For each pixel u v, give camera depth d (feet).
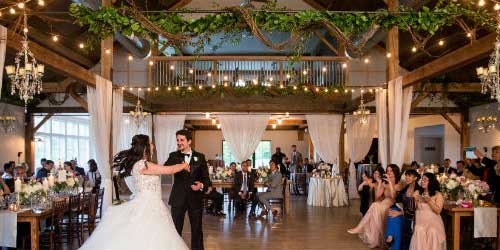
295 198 42.93
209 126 65.36
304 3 44.55
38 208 19.01
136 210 12.96
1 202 19.53
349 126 43.01
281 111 42.32
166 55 44.73
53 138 45.27
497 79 17.79
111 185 26.25
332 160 42.86
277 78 43.75
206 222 27.99
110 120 26.78
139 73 43.47
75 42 35.73
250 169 31.94
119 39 35.14
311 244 21.70
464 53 19.06
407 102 26.05
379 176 22.45
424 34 32.14
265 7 15.29
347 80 42.34
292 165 50.08
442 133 53.93
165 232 12.82
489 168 23.43
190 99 42.11
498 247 19.10
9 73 18.16
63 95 40.60
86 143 53.93
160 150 43.09
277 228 25.96
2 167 36.35
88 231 22.79
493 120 37.60
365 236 21.95
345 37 15.56
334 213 32.22
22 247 19.52
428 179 18.42
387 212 21.13
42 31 31.42
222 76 42.60
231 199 33.27
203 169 16.17
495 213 18.81
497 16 16.01
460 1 18.51
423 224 18.12
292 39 15.49
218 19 15.23
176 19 15.25
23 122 40.29
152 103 42.06
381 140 27.96
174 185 16.03
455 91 34.30
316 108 42.45
